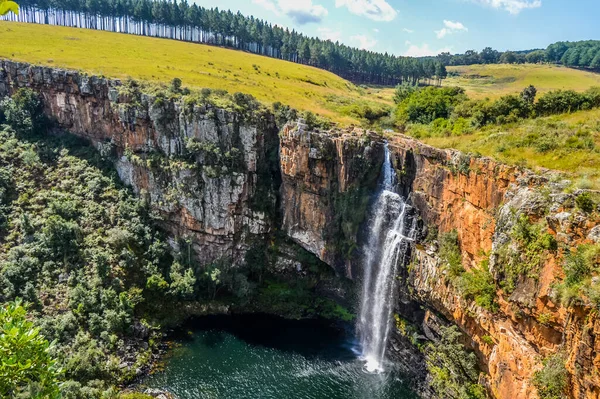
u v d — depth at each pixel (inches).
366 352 2596.0
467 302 1835.6
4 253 2605.8
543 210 1481.3
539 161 1777.8
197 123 2997.0
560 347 1350.9
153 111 3053.6
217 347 2559.1
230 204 3051.2
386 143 2529.5
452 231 2060.8
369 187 2593.5
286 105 3267.7
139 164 3132.4
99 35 5575.8
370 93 5674.2
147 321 2662.4
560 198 1432.1
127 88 3191.4
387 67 7288.4
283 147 2945.4
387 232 2452.0
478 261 1871.3
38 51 4018.2
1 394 602.5
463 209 1977.1
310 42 7426.2
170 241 3166.8
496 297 1674.5
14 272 2463.1
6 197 2888.8
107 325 2437.3
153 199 3142.2
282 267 3171.8
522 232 1521.9
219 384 2236.7
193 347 2546.8
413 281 2236.7
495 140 2135.8
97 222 2955.2
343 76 7647.6
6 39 4293.8
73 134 3499.0
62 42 4638.3
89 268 2687.0
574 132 1936.5
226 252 3147.1
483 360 1824.6
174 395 2139.5
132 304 2615.7
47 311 2401.6
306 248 3029.0
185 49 5625.0
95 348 2293.3
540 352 1453.0
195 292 2935.5
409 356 2343.8
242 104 3122.5
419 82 7337.6
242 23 7076.8
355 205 2615.7
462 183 1974.7
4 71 3447.3
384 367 2442.2
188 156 3075.8
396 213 2404.0
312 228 2938.0
